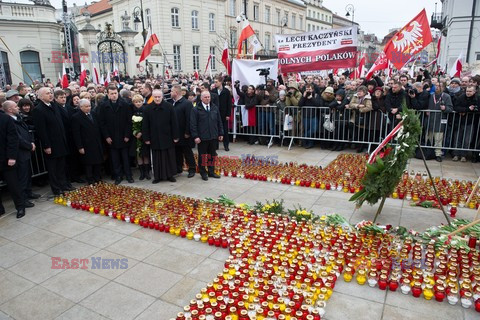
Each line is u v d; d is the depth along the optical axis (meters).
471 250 4.20
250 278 3.74
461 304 3.45
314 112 9.57
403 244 4.48
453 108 8.08
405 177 6.88
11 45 24.55
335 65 9.95
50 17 26.14
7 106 6.00
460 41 26.34
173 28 34.53
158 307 3.55
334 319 3.28
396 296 3.61
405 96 8.41
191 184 7.38
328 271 3.92
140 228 5.39
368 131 8.92
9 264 4.47
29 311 3.57
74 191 6.89
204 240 4.87
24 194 6.13
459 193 5.93
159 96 7.14
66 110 7.43
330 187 6.73
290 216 5.34
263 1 49.16
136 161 8.41
